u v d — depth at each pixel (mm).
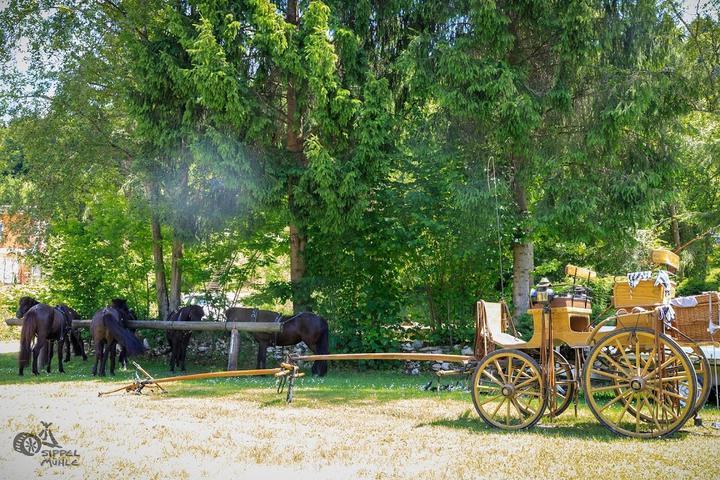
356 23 17156
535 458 6781
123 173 20547
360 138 16062
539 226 15727
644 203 15578
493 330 9164
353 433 8133
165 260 22094
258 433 8094
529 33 16438
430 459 6820
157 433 8062
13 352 21453
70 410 9859
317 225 17266
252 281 20734
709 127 21438
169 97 16953
